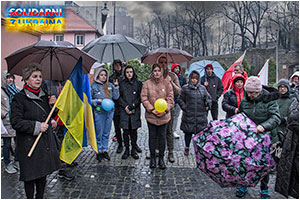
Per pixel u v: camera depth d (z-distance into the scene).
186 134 5.56
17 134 3.05
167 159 5.42
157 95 4.82
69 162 3.62
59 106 3.44
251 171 3.30
